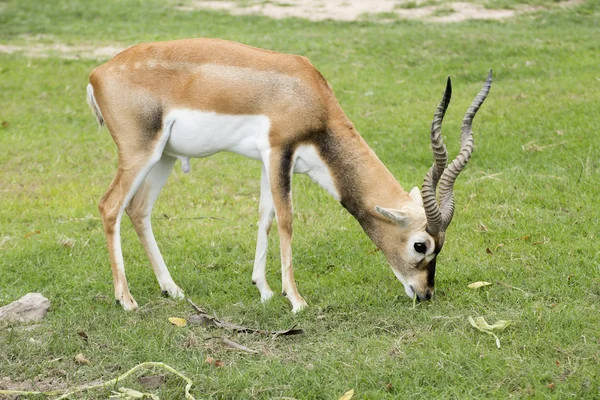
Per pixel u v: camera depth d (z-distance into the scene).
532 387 6.45
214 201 12.04
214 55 8.22
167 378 6.94
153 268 9.01
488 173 12.20
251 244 10.41
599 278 8.50
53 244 10.40
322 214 11.30
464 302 8.33
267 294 8.82
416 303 8.35
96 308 8.52
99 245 10.47
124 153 8.35
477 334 7.50
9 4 26.39
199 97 8.15
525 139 13.36
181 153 8.52
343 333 7.75
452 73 18.05
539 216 10.39
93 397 6.64
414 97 16.58
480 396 6.39
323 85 8.35
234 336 7.83
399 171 12.62
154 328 7.88
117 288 8.55
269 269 9.70
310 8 25.78
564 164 12.08
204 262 9.91
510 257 9.33
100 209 8.54
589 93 15.24
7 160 13.70
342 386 6.63
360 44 20.91
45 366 7.15
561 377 6.58
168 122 8.27
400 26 22.84
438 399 6.39
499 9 24.48
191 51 8.25
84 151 14.26
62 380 6.97
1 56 20.47
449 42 20.36
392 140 14.14
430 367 6.85
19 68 19.42
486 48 19.61
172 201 12.00
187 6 26.34
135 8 25.92
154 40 21.77
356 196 8.34
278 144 8.13
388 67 18.92
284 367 6.96
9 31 23.36
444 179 8.00
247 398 6.56
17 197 12.16
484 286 8.61
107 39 22.30
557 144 12.91
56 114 16.39
